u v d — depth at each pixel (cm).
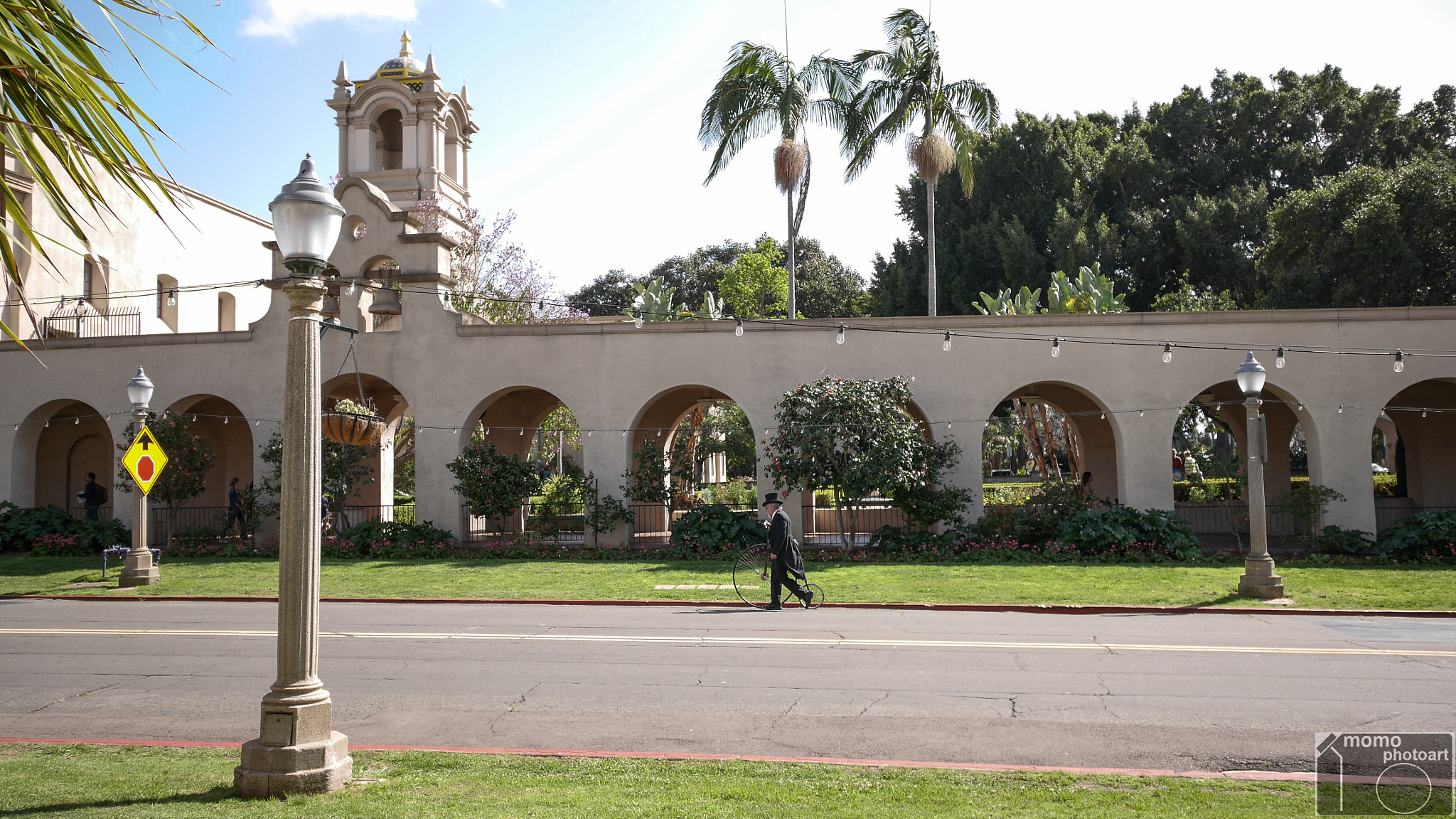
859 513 2441
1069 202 3616
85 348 2264
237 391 2206
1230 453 3947
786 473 1881
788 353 2055
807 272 5038
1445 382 2255
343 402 1995
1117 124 4066
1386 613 1252
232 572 1752
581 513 2588
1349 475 1900
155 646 1066
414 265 2191
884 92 2430
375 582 1611
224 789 539
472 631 1155
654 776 574
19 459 2275
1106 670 902
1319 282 2681
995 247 3653
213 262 3241
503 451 2653
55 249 2555
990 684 850
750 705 785
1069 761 627
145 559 1623
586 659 975
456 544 2117
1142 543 1828
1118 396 1969
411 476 3178
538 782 557
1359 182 2575
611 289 5675
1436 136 3659
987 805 509
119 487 2178
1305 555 1852
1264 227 3447
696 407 3039
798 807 502
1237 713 743
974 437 1997
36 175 438
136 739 707
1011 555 1822
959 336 2014
